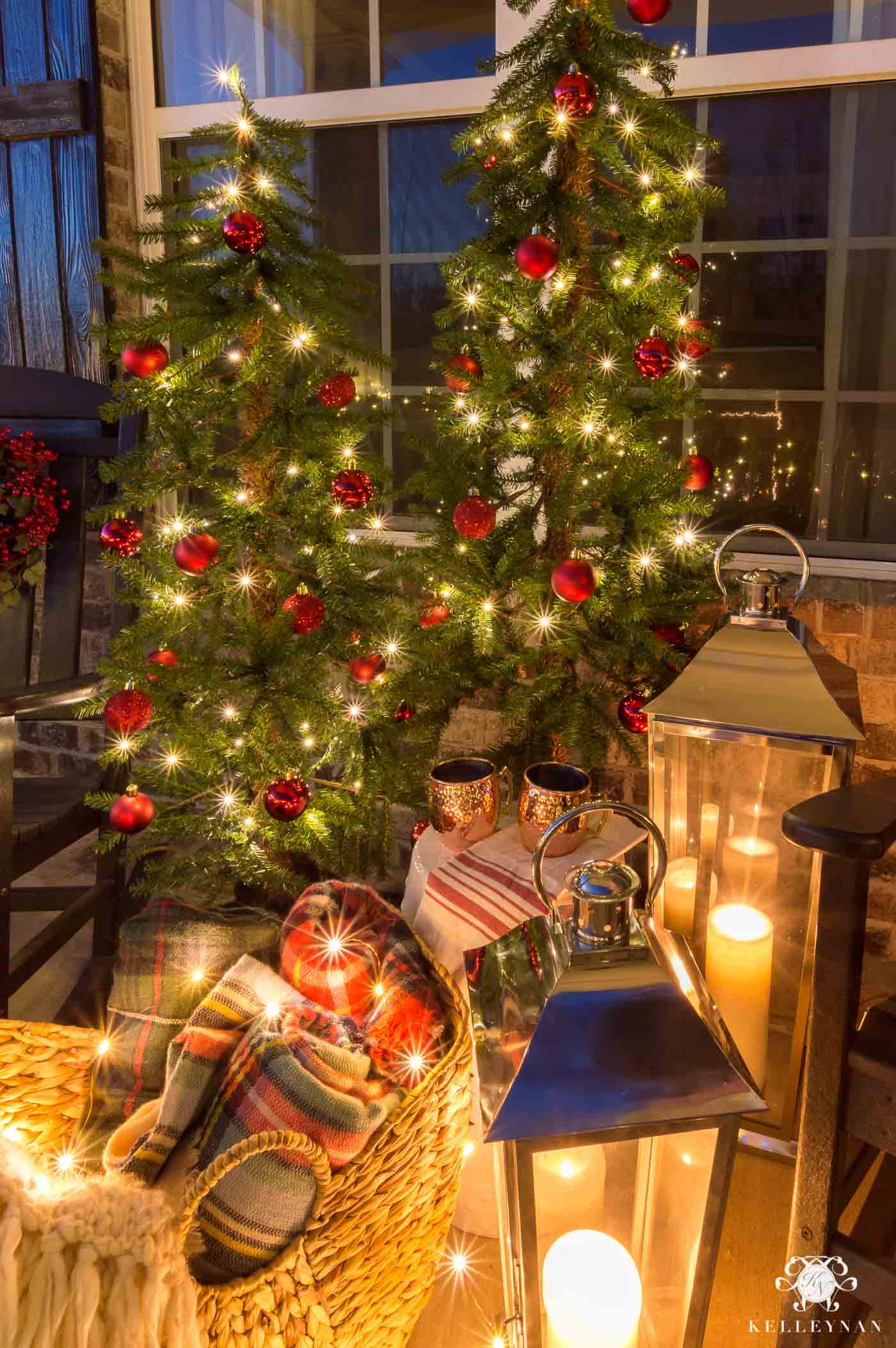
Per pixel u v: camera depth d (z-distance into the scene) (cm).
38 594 252
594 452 149
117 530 156
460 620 163
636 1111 77
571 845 141
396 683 168
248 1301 95
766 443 191
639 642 158
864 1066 96
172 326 152
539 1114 77
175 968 121
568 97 129
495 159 148
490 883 136
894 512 184
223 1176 91
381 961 124
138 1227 82
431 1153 114
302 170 217
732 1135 81
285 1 210
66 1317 79
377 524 172
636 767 179
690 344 153
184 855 177
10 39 216
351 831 177
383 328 218
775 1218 146
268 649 157
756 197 184
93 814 191
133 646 162
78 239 220
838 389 185
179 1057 107
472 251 144
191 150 227
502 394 146
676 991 80
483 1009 88
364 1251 107
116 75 217
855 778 186
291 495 172
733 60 177
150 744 229
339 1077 102
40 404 209
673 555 170
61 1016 186
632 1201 96
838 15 172
